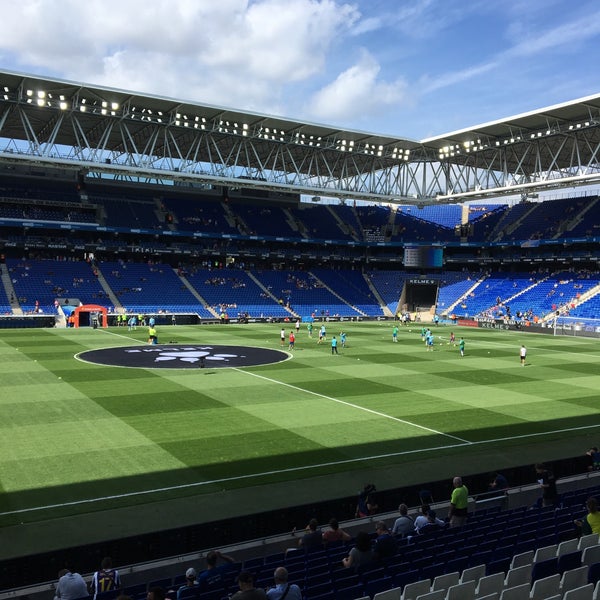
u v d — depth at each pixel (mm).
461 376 39688
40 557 13359
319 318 86250
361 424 26594
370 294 96750
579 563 11758
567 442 24453
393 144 78812
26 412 26891
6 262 76812
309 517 16734
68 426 24844
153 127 71188
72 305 72625
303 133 73812
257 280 91250
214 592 10328
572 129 65875
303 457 21750
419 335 67625
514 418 28266
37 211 79750
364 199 85500
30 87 58531
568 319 74938
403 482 19344
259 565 12273
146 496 17734
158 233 83375
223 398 30984
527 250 91625
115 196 89125
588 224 86438
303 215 102000
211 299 82625
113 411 27531
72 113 62344
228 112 65438
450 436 24953
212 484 18844
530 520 15203
